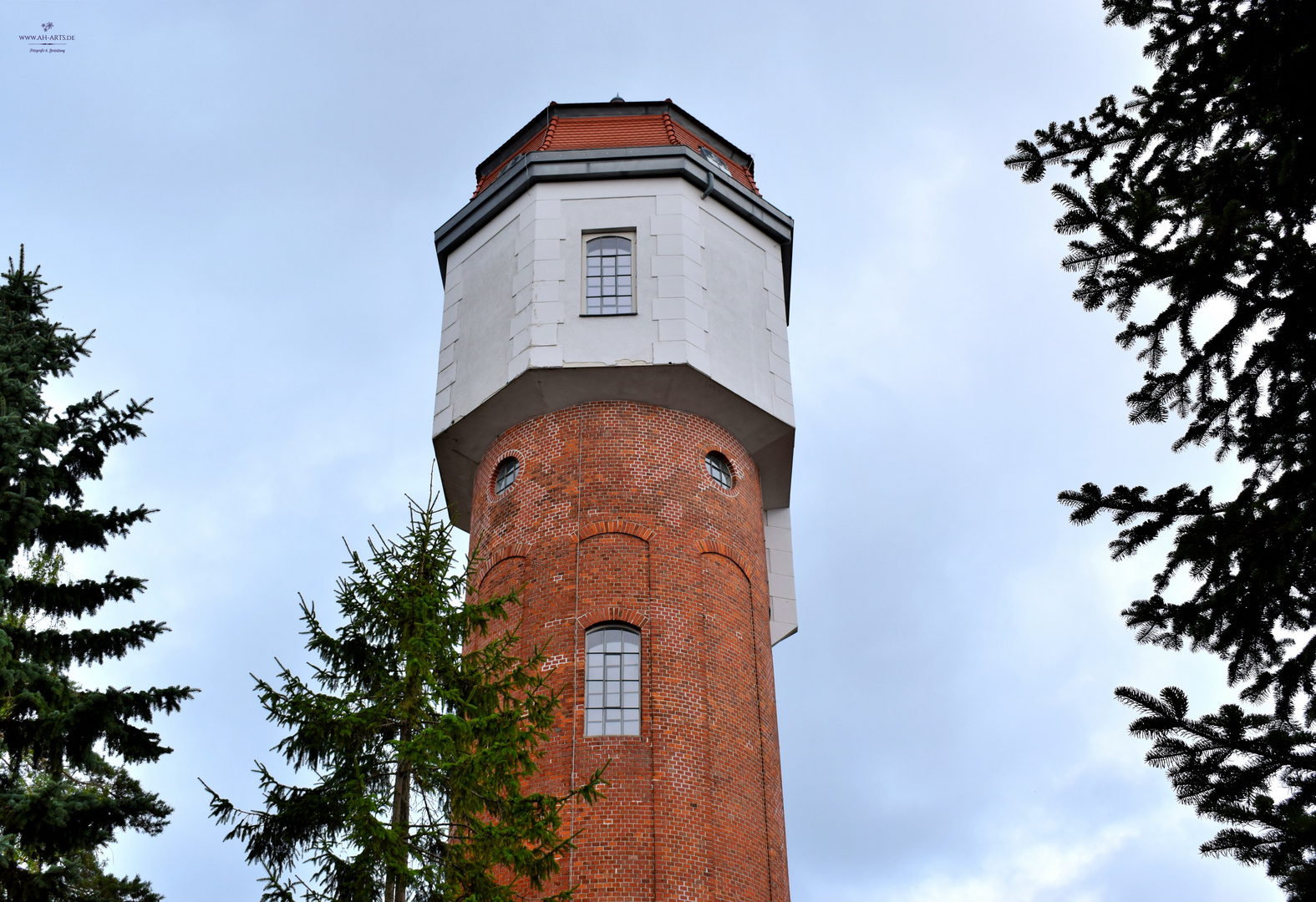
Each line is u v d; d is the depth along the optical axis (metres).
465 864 16.34
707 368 27.83
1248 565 12.27
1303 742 11.57
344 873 15.98
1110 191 13.13
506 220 30.83
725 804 23.62
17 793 17.73
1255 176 13.02
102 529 20.47
